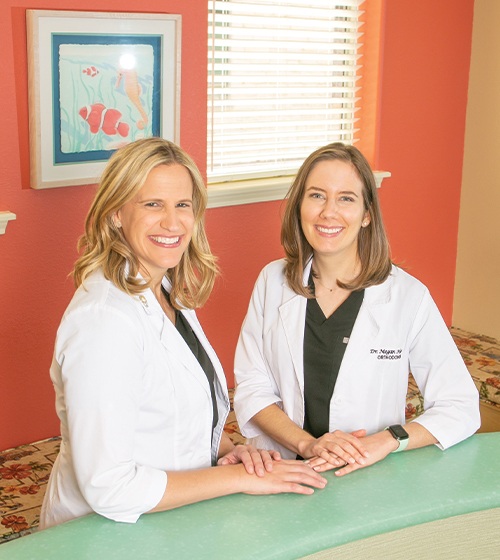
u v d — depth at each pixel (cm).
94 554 147
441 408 204
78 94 309
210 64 366
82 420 155
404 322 216
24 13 292
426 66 430
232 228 376
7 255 309
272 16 381
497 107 438
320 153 213
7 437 324
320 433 221
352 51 415
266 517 160
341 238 210
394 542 164
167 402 172
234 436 321
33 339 322
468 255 468
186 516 160
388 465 184
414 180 444
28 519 263
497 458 189
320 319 219
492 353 428
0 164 299
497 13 430
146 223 169
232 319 387
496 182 446
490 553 175
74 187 319
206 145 359
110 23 310
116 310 161
